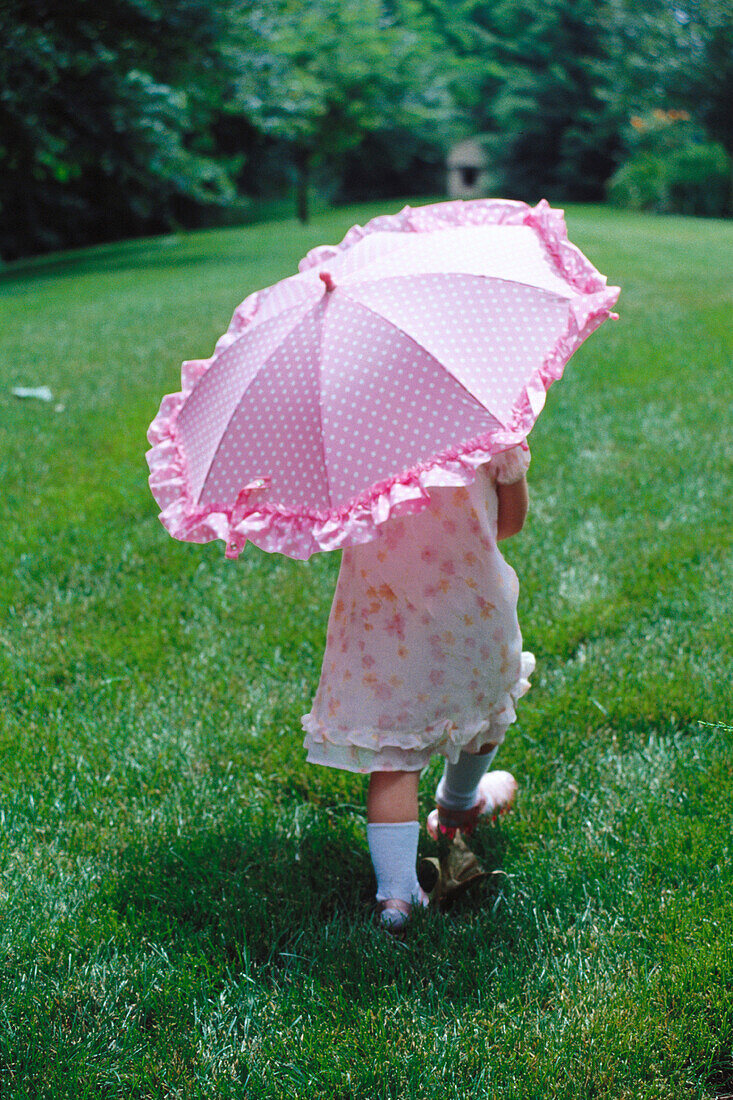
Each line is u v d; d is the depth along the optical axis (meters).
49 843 2.37
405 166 36.88
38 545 4.09
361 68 23.86
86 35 14.94
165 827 2.39
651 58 30.80
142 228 28.75
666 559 3.66
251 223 31.58
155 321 9.45
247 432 1.82
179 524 1.86
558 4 38.75
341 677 2.00
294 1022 1.79
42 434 5.63
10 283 15.48
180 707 2.93
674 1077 1.65
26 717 2.91
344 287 1.85
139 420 5.86
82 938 2.03
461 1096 1.63
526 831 2.32
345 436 1.73
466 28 43.44
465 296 1.81
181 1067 1.72
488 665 1.99
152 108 16.27
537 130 39.81
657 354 6.89
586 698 2.81
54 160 16.62
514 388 1.74
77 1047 1.75
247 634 3.33
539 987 1.84
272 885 2.18
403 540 1.94
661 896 2.03
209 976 1.92
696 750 2.53
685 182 28.14
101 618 3.51
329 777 2.56
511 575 2.05
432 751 2.00
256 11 17.88
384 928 2.01
